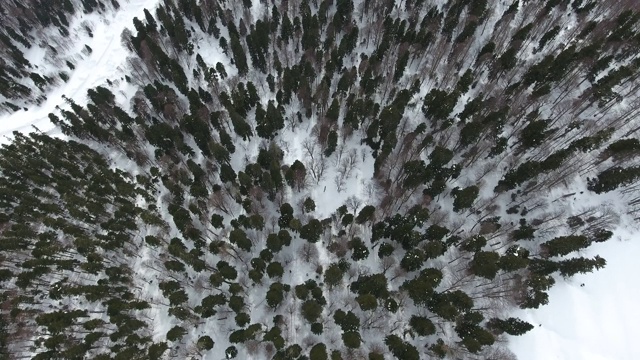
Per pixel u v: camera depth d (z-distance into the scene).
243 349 62.72
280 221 71.81
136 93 103.38
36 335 67.12
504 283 62.41
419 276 61.91
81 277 74.88
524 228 67.62
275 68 99.06
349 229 70.62
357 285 62.91
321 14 105.25
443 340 60.22
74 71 118.00
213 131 92.00
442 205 73.19
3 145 94.06
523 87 83.12
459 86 85.56
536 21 94.75
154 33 114.00
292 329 63.34
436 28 98.75
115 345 63.03
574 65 81.50
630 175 64.94
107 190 80.81
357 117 83.38
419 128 78.44
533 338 59.97
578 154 71.94
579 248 61.66
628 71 76.56
